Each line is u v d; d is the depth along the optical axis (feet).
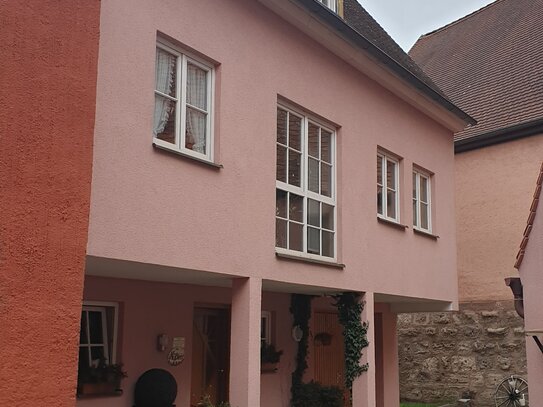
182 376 30.89
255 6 28.30
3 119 14.46
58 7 15.98
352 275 33.55
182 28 24.44
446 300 42.96
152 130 22.71
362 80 35.91
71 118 16.03
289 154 30.71
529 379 32.78
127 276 27.22
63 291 15.42
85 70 16.53
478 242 57.00
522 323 53.16
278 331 37.32
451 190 45.21
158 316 29.86
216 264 25.02
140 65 22.43
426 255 41.06
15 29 14.92
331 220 33.04
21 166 14.74
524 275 33.22
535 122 53.31
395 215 39.11
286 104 30.42
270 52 28.96
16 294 14.38
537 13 65.16
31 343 14.58
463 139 58.13
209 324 34.65
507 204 55.57
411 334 60.23
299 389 37.68
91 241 20.21
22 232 14.64
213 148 25.77
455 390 56.39
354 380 34.27
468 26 74.13
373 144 36.40
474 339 55.88
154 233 22.44
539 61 59.36
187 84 25.32
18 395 14.24
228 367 34.42
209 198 24.90
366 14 48.29
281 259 28.60
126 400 28.04
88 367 27.04
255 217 27.17
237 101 26.78
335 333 42.24
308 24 30.73
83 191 16.16
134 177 21.85
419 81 38.55
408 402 59.26
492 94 60.44
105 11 21.42
